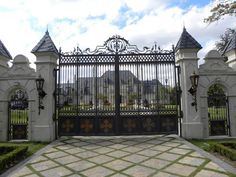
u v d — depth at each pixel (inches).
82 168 243.1
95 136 426.6
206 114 399.9
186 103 395.9
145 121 410.0
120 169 237.1
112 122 411.5
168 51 415.2
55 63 418.6
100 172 229.1
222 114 417.4
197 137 386.9
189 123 390.6
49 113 396.2
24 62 407.2
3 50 421.7
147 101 410.9
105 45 418.3
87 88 415.8
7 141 394.3
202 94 402.6
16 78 405.7
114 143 366.0
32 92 403.2
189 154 289.4
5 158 245.0
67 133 412.8
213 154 288.0
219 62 405.1
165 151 307.1
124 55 415.5
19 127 405.1
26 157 289.7
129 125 409.7
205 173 219.1
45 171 235.8
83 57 418.6
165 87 411.8
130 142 370.9
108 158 279.6
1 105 403.2
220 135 401.7
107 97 413.7
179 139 384.8
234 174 213.8
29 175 224.5
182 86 403.5
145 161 263.7
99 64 415.5
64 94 418.0
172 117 410.6
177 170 230.2
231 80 403.2
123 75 414.0
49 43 412.8
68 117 414.9
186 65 401.1
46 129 390.0
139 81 413.1
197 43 403.5
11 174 228.1
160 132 406.6
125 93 413.1
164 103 411.5
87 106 414.6
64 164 258.5
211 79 403.2
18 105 416.2
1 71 410.6
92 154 300.5
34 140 390.3
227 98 403.9
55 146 351.3
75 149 330.0
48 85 400.2
